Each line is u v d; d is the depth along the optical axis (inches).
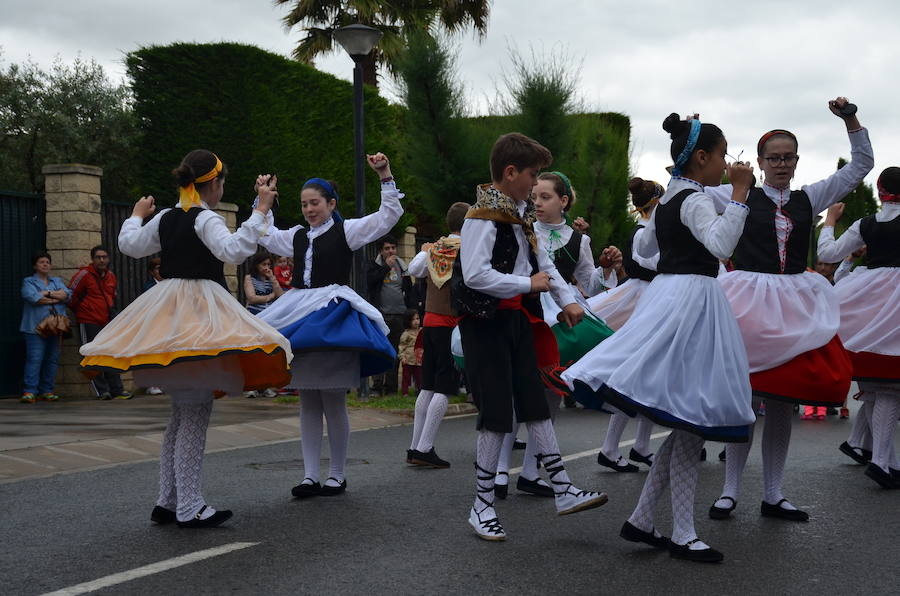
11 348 446.0
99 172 469.4
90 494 219.8
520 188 179.8
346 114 682.2
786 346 195.5
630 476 253.3
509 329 180.7
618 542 179.2
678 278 165.8
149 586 146.6
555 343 186.7
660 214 170.6
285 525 190.2
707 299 164.4
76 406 409.7
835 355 200.5
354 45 432.8
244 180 628.7
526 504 216.5
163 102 619.8
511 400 180.1
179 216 190.1
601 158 714.8
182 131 620.1
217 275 191.0
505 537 180.2
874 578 154.9
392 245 475.8
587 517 202.1
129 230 197.2
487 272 172.7
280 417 370.6
